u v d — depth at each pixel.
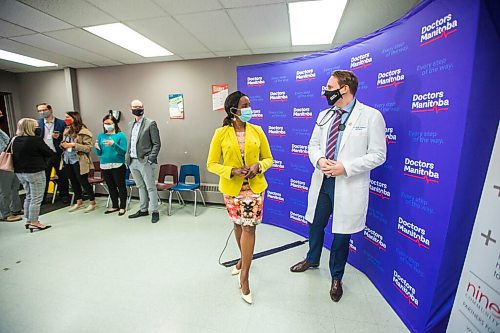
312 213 1.94
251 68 3.00
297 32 3.00
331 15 2.55
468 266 1.13
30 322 1.59
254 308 1.70
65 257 2.42
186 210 3.94
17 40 3.15
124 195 3.68
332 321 1.58
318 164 1.69
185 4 2.28
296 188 2.87
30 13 2.43
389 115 1.71
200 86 4.16
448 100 1.25
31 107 4.98
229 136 1.68
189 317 1.62
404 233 1.58
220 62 4.02
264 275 2.09
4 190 3.44
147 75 4.35
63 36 3.04
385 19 2.65
